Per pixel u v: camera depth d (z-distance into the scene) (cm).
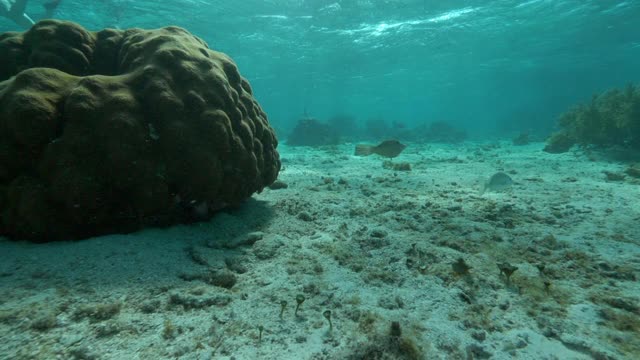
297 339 265
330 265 400
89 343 247
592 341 263
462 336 269
